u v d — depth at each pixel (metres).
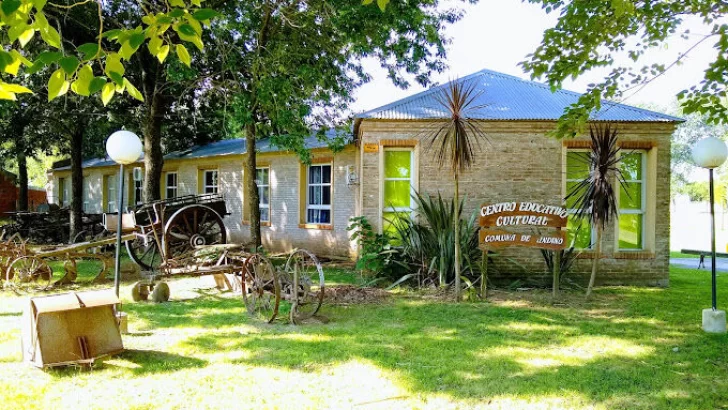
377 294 9.45
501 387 4.71
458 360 5.53
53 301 5.05
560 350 5.99
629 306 8.72
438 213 10.26
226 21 12.28
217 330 6.75
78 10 14.09
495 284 10.71
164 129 20.22
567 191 11.25
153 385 4.65
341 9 11.48
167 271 9.14
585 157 11.27
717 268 16.03
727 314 8.18
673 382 4.91
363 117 10.86
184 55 3.06
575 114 6.77
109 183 24.59
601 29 6.27
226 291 9.94
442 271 9.77
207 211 11.29
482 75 13.54
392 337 6.45
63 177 27.73
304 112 12.26
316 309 7.48
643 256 11.16
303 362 5.38
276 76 12.26
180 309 8.11
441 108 11.41
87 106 16.69
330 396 4.45
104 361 5.36
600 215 9.02
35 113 17.41
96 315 5.24
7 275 9.56
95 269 12.66
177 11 2.89
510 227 10.86
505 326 7.14
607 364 5.47
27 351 5.16
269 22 13.09
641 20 6.45
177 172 20.70
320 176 16.19
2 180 30.77
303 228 16.31
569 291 10.18
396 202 11.38
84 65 2.92
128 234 10.88
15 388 4.49
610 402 4.40
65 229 18.95
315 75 12.41
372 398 4.41
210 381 4.78
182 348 5.88
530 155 11.06
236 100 12.38
